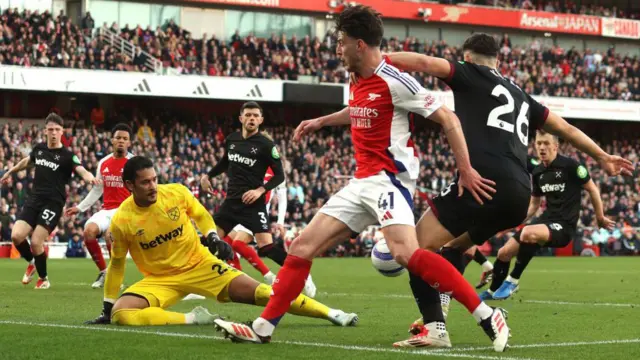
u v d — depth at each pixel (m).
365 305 10.47
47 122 13.31
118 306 7.58
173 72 35.03
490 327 6.04
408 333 7.31
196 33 39.38
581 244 35.41
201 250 7.95
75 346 6.16
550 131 6.86
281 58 38.38
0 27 32.81
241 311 9.37
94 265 21.62
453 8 44.12
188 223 7.87
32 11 36.34
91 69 33.03
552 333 7.51
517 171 6.39
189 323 7.68
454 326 8.09
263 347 6.18
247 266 21.62
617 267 23.34
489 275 13.15
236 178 11.99
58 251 27.98
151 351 5.93
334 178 35.19
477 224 6.47
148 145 34.84
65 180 13.38
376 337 7.03
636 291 13.59
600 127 47.25
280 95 36.56
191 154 34.41
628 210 37.56
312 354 5.86
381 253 6.69
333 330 7.54
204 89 34.94
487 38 6.71
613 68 45.88
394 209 6.15
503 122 6.42
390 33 43.88
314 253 6.38
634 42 49.22
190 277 7.84
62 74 32.41
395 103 6.17
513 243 11.70
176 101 38.53
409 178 6.27
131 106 37.66
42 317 8.48
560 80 43.97
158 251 7.75
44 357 5.68
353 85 6.41
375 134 6.26
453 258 7.24
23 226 13.25
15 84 31.56
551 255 34.69
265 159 11.91
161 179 32.09
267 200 12.09
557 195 12.22
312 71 38.44
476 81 6.47
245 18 40.41
